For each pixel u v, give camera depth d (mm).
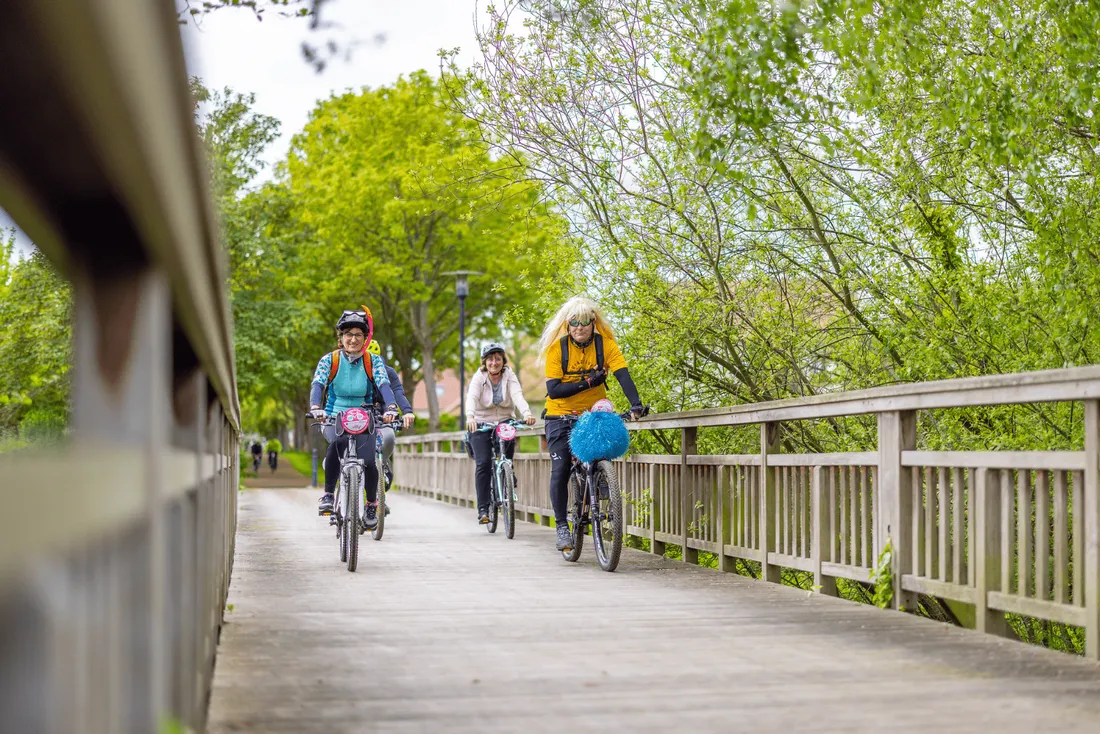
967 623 5715
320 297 32125
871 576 5816
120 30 1010
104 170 1305
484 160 10062
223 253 2365
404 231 29328
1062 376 4211
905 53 6504
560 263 9633
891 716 3316
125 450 1368
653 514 8984
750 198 8484
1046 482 4617
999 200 7617
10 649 976
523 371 49281
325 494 8117
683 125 8352
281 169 35375
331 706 3414
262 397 40000
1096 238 6582
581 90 9023
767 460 6992
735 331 9031
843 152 8031
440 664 4137
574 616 5410
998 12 6590
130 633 1641
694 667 4098
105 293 1585
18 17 982
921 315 8102
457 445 17438
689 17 7496
